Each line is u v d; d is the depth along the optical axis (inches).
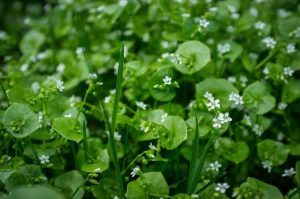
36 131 20.6
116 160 18.7
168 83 20.3
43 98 20.2
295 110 23.9
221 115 19.7
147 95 22.9
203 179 20.2
